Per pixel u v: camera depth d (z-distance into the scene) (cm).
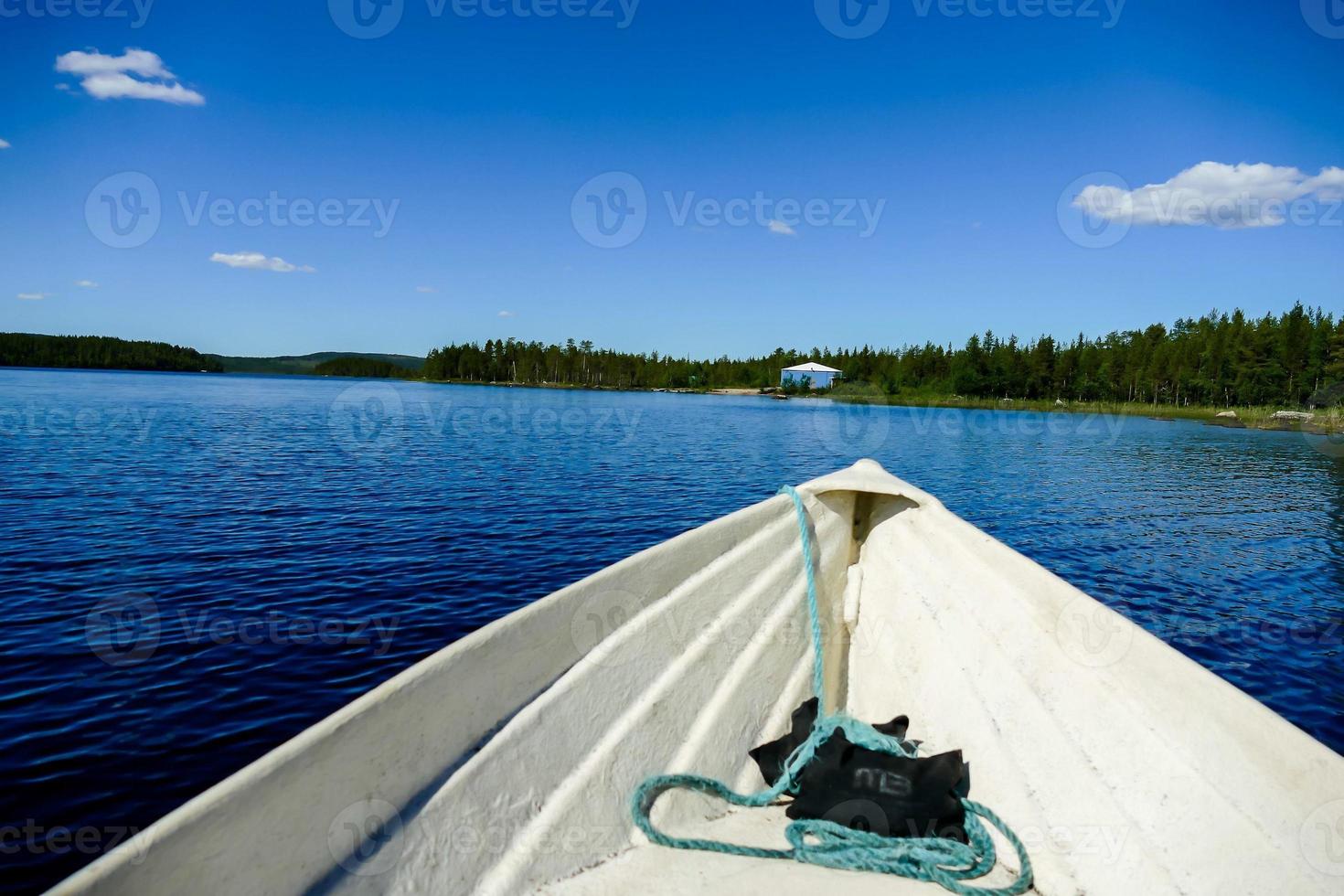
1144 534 1521
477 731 188
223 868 129
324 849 147
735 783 277
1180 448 3659
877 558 370
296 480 1741
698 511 1509
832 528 366
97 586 892
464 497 1579
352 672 673
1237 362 6225
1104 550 1372
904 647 327
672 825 238
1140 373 6731
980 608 289
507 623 199
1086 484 2281
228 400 4966
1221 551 1376
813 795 246
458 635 772
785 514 333
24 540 1086
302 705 610
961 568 306
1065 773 230
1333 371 5666
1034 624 262
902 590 344
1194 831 193
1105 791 217
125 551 1045
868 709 334
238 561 1014
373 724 158
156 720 577
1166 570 1240
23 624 761
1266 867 177
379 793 160
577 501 1589
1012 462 2919
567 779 210
